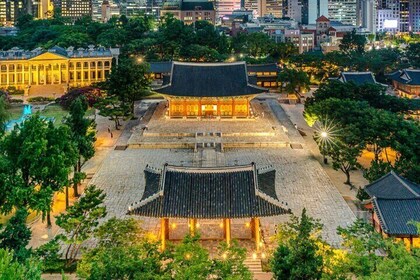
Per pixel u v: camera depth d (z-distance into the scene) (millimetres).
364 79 171625
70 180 80938
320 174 100688
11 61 195875
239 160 109375
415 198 68812
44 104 175375
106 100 142875
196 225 69312
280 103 177250
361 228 60656
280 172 101625
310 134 135000
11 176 69000
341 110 109125
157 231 73250
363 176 92938
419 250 42188
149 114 155125
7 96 163250
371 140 101438
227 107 145625
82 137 92312
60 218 64062
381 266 41156
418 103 134250
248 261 65375
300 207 83750
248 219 77062
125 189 91875
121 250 48656
